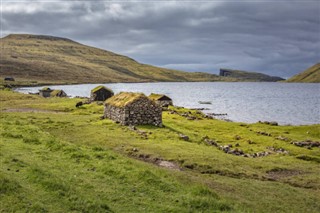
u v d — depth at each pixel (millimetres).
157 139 44906
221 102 172125
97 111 80250
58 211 16156
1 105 93000
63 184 18969
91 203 17328
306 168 36250
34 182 19031
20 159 23734
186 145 41906
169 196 20484
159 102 106438
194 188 22219
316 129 65000
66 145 30922
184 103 162000
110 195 19453
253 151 44281
